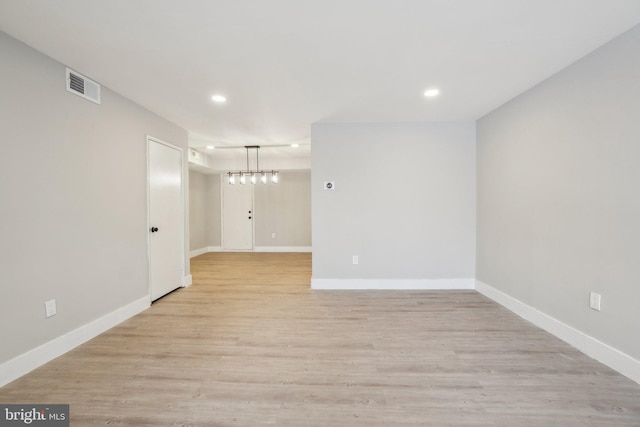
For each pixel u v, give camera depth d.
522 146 2.74
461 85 2.55
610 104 1.88
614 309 1.86
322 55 2.04
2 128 1.75
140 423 1.44
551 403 1.57
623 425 1.41
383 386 1.73
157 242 3.33
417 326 2.58
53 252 2.06
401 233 3.69
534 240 2.59
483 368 1.91
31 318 1.91
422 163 3.65
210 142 4.80
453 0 1.49
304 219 7.16
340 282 3.75
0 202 1.74
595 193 1.99
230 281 4.21
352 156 3.67
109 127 2.58
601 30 1.76
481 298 3.34
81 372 1.88
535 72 2.31
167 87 2.55
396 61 2.13
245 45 1.91
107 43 1.87
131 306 2.85
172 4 1.49
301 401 1.60
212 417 1.48
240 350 2.17
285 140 4.64
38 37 1.80
